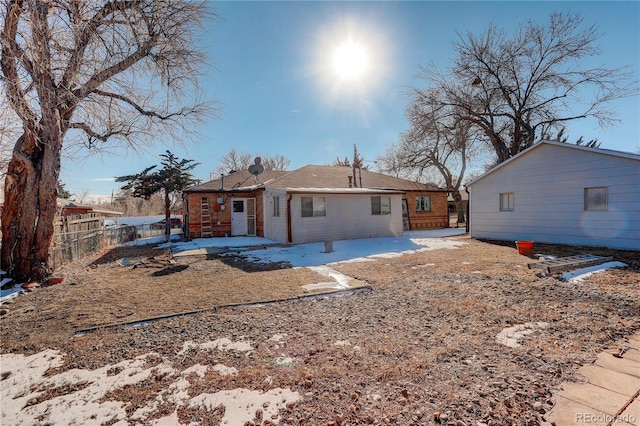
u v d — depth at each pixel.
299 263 8.50
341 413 2.27
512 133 17.72
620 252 8.31
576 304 4.48
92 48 7.30
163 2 7.96
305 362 3.02
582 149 9.69
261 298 5.26
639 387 2.51
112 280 6.97
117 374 2.90
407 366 2.89
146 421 2.24
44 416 2.34
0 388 2.73
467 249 10.29
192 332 3.84
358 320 4.14
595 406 2.28
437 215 20.70
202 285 6.29
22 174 7.06
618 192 8.93
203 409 2.35
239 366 2.97
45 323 4.34
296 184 14.99
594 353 3.09
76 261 9.46
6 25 6.07
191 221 15.53
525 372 2.76
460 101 16.97
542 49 15.90
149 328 4.02
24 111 6.34
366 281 6.27
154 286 6.32
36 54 6.27
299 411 2.30
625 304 4.40
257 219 16.34
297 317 4.30
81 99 7.59
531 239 11.30
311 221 13.09
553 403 2.33
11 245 6.91
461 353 3.13
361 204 14.20
